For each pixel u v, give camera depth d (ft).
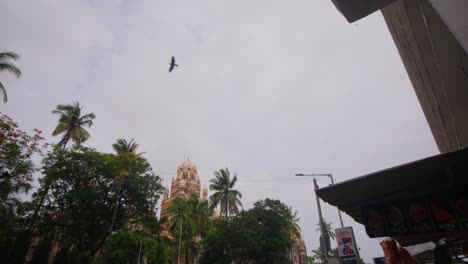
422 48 13.79
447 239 14.97
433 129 23.88
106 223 86.89
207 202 178.91
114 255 98.89
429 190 10.81
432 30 11.68
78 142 110.11
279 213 151.94
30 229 76.28
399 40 15.47
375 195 11.75
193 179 317.83
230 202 162.71
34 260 70.64
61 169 81.61
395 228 11.84
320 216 64.13
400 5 12.16
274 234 143.95
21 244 68.69
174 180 311.27
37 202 79.25
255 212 149.79
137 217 95.55
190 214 167.63
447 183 10.27
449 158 9.34
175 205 169.37
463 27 4.73
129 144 126.52
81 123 114.21
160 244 117.70
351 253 48.21
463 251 21.61
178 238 166.71
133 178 88.33
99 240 87.92
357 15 9.50
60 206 81.46
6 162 65.10
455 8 4.91
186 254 162.30
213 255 131.23
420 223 11.28
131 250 106.11
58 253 74.84
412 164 9.95
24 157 68.54
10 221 71.41
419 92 19.22
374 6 9.06
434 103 18.43
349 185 11.53
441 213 10.83
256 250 131.64
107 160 87.25
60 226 82.48
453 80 14.43
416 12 11.81
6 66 71.82
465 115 17.54
